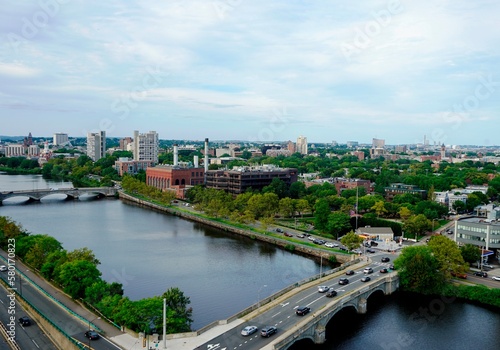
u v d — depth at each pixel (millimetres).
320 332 143875
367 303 181250
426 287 188750
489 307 176750
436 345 145750
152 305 135250
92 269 164250
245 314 148625
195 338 129250
